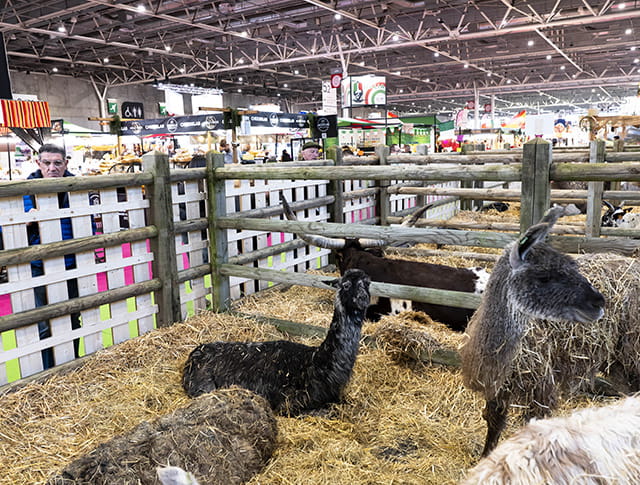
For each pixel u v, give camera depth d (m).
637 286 2.66
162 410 3.37
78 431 3.13
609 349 2.63
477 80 40.28
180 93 26.80
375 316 5.03
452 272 4.75
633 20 22.77
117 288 4.35
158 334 4.43
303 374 3.32
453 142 20.58
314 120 12.78
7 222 3.65
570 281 2.19
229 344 3.71
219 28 21.67
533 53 28.97
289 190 6.16
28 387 3.59
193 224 4.93
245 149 16.56
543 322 2.51
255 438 2.73
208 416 2.72
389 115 19.94
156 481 2.27
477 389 2.69
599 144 6.32
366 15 20.61
